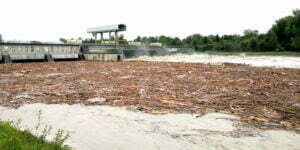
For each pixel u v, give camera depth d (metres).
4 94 15.52
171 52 75.81
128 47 60.09
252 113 11.30
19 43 43.38
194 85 18.84
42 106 12.65
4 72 27.81
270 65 38.44
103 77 23.53
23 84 19.33
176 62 44.03
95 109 12.10
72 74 26.06
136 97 14.66
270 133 8.80
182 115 11.04
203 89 17.16
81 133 8.84
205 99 14.11
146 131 9.06
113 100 13.97
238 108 12.16
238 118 10.59
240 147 7.60
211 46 115.62
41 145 5.44
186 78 22.83
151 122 10.10
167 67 34.09
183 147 7.62
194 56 70.12
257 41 101.06
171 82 20.36
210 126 9.59
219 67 33.97
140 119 10.50
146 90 16.81
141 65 37.62
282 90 16.70
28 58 44.06
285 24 98.31
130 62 44.59
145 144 7.87
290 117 10.68
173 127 9.48
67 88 17.59
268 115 10.99
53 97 14.70
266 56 71.81
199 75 25.11
